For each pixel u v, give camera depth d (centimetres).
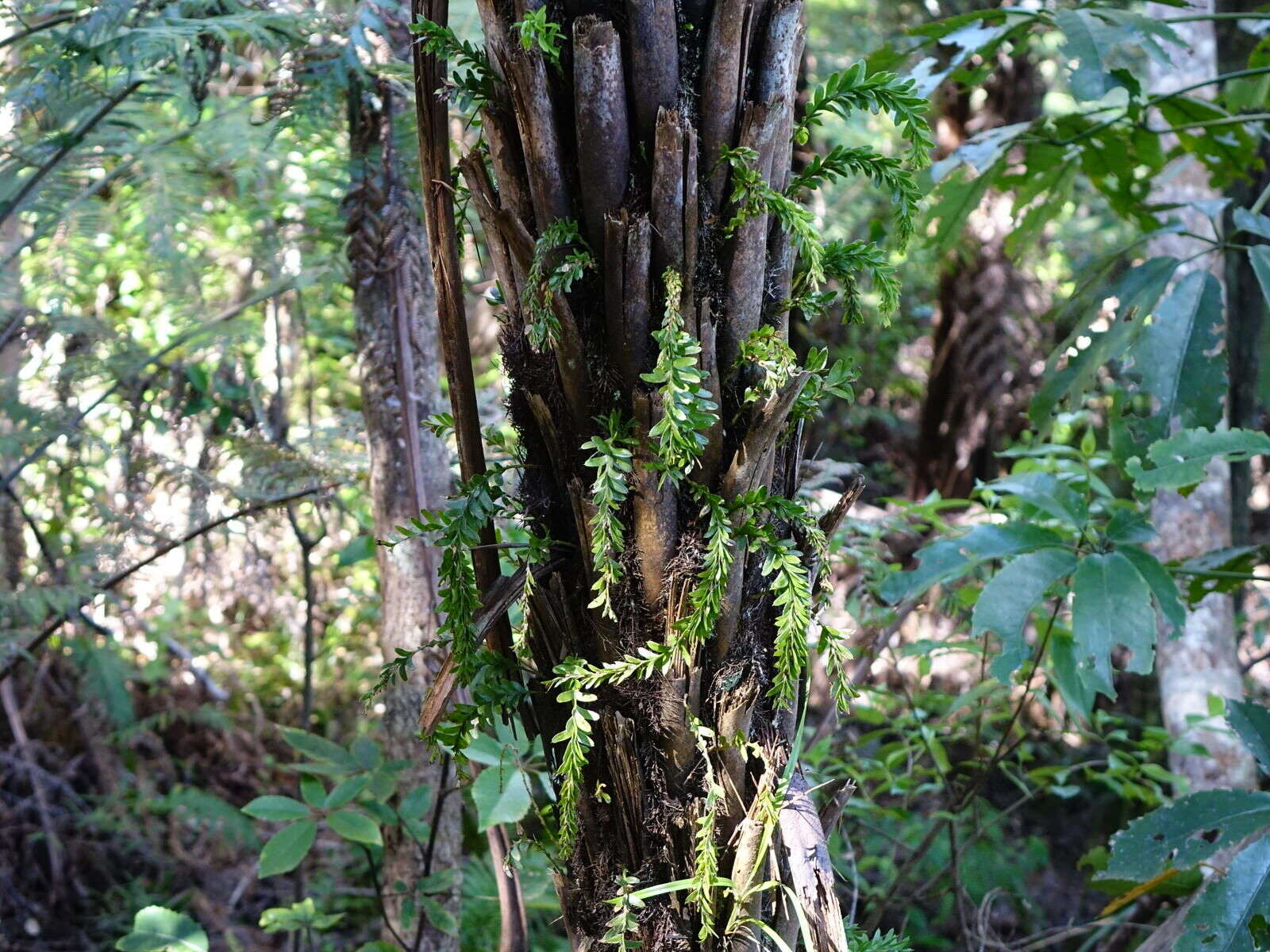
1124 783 189
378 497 141
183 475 185
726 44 60
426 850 140
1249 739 111
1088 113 164
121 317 294
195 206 201
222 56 149
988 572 176
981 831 173
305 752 140
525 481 71
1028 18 150
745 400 64
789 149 65
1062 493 129
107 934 260
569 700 66
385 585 141
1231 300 264
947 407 434
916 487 451
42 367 222
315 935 232
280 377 204
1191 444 120
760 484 65
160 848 279
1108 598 116
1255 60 185
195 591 277
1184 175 230
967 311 422
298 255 191
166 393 214
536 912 238
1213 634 213
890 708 191
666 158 58
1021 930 277
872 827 202
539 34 57
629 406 64
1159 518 218
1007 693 167
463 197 72
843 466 159
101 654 260
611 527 61
